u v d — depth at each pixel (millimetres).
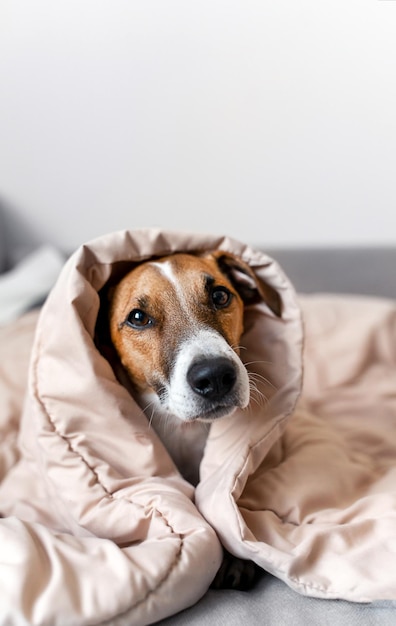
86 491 429
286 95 882
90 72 893
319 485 468
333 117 885
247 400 435
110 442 454
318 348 745
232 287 512
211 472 464
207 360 422
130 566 355
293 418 587
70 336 446
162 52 874
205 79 885
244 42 860
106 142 935
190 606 383
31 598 333
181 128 917
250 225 964
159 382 464
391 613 371
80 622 328
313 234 960
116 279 527
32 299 866
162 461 462
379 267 932
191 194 955
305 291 937
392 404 676
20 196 980
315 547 401
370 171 912
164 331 468
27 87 903
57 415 451
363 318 768
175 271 490
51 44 876
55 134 934
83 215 988
